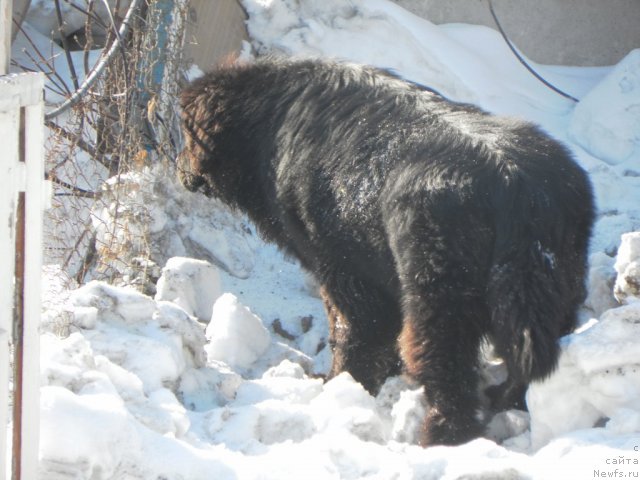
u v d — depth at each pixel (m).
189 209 14.29
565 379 8.46
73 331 8.88
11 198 5.89
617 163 18.25
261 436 8.28
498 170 8.90
